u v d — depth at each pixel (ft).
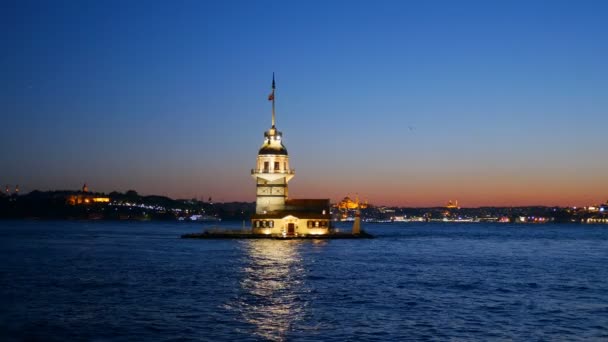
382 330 173.17
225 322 181.78
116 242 596.70
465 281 277.85
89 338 162.71
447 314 195.83
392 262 368.48
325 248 475.31
